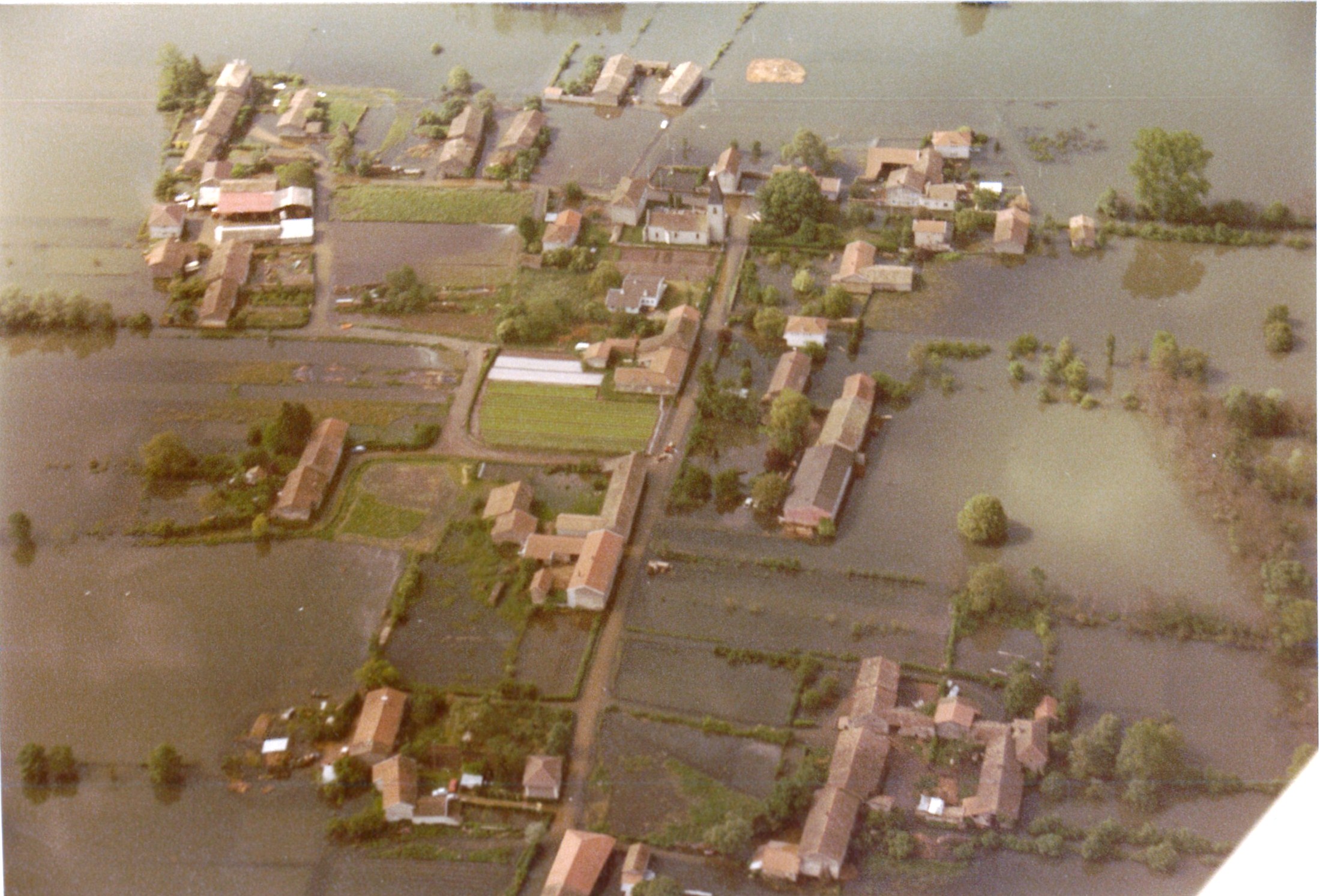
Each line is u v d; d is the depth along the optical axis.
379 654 183.38
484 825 162.12
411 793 163.12
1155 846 154.25
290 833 161.88
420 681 180.50
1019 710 172.00
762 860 155.75
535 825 159.75
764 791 164.88
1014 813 159.12
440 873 156.75
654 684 179.50
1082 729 170.88
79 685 182.00
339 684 180.38
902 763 168.12
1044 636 183.00
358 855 159.00
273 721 175.12
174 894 155.62
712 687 178.88
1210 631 183.38
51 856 160.62
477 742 170.62
